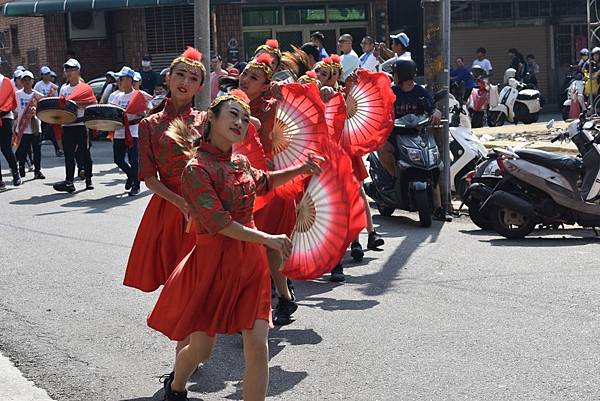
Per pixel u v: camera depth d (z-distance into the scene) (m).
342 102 8.06
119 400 6.27
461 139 14.28
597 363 6.66
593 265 9.74
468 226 12.52
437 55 13.27
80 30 33.34
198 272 5.58
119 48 33.47
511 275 9.37
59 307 8.60
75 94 16.61
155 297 8.93
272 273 7.86
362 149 9.93
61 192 16.64
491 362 6.75
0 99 17.25
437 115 12.30
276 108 7.48
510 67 32.78
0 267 10.31
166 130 6.60
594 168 11.22
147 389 6.47
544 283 8.98
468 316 7.93
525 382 6.32
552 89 35.66
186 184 5.48
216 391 6.39
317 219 7.45
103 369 6.90
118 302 8.74
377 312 8.18
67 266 10.31
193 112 6.84
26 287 9.38
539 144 16.50
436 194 12.95
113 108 15.50
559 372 6.49
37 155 18.72
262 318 5.53
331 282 9.37
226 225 5.44
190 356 5.86
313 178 7.37
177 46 32.22
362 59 18.06
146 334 7.75
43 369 6.91
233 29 31.39
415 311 8.16
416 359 6.87
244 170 5.64
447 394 6.15
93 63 33.59
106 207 14.74
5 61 37.25
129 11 32.41
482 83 26.55
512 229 11.45
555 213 11.34
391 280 9.37
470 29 34.97
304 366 6.82
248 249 5.59
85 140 16.75
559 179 11.28
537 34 35.41
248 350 5.51
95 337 7.68
